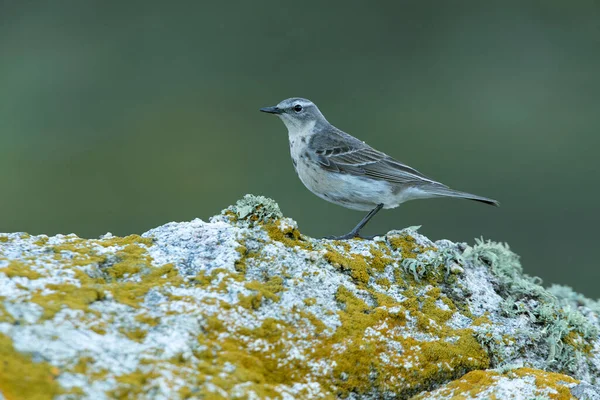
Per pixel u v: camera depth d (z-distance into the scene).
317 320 5.55
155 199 17.23
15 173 17.05
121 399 4.34
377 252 6.81
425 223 15.76
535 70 18.44
